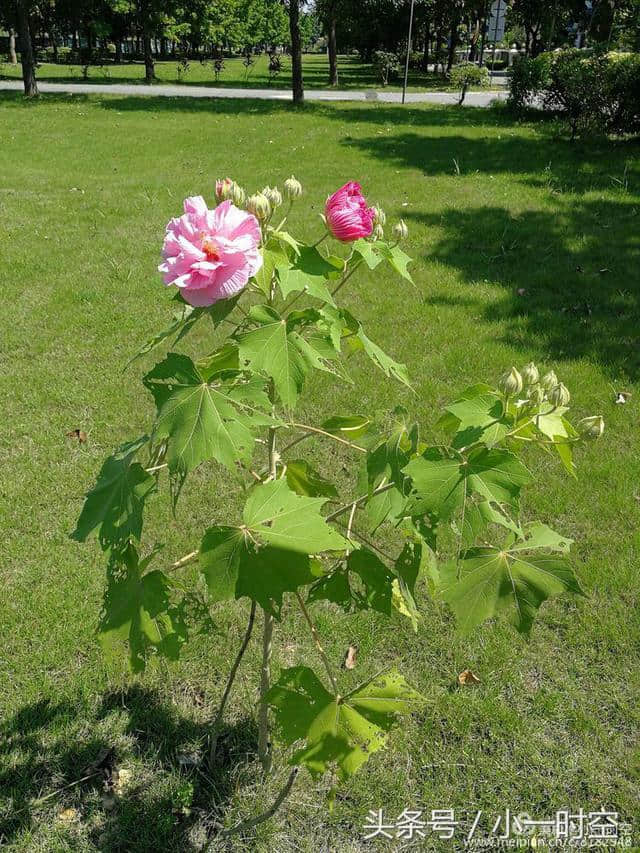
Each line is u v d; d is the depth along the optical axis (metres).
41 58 36.81
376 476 1.47
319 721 1.51
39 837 1.99
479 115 16.06
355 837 2.04
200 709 2.37
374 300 5.43
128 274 5.86
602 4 22.78
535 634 2.64
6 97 18.45
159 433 1.32
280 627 2.66
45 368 4.38
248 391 1.34
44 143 12.01
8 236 6.88
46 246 6.62
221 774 2.17
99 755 2.20
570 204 8.12
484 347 4.68
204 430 1.28
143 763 2.19
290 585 1.27
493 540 3.05
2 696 2.36
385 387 4.18
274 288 1.54
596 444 3.69
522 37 42.97
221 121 14.84
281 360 1.34
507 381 1.38
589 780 2.17
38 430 3.76
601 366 4.42
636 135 12.37
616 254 6.45
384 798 2.13
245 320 1.46
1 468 3.46
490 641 2.60
